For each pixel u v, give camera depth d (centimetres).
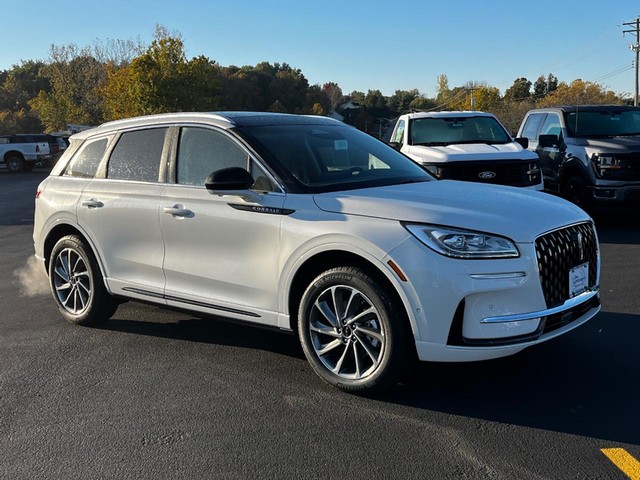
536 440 333
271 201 417
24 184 2686
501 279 351
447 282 349
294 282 409
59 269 571
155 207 480
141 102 4716
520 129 1316
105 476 311
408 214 371
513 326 356
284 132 470
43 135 3591
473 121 1046
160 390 416
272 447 335
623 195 974
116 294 524
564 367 430
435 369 434
